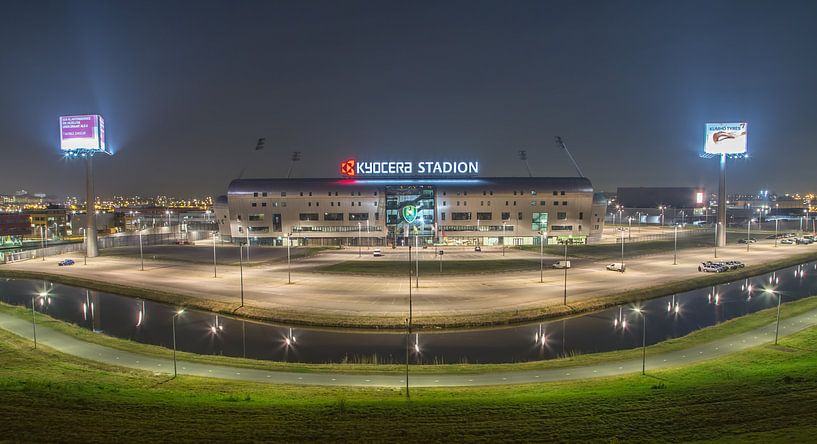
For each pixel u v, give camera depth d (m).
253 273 83.62
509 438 23.55
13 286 76.88
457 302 59.81
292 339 47.91
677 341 44.97
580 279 75.94
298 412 27.27
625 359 39.97
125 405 27.86
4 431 23.34
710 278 76.44
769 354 40.03
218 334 49.81
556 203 136.12
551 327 52.06
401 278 77.62
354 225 137.12
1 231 144.88
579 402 28.59
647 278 76.62
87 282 76.12
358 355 43.12
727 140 119.44
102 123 111.62
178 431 24.16
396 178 146.00
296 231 138.12
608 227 196.62
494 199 135.75
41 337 46.47
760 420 24.77
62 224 186.75
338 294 64.94
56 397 28.73
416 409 27.72
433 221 135.12
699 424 24.56
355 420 26.02
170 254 115.12
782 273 86.00
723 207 121.50
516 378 35.41
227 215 144.88
